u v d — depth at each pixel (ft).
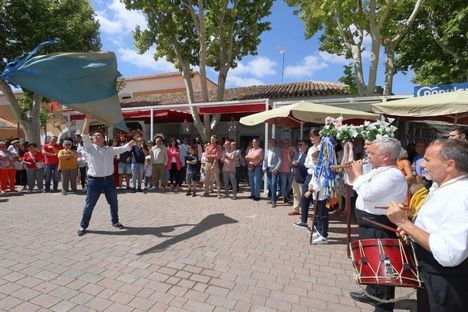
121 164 35.99
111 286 12.35
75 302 11.12
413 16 36.42
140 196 32.22
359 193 10.57
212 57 47.83
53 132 85.40
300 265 14.90
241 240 18.22
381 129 15.53
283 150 29.25
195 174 32.99
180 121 59.41
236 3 43.09
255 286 12.68
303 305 11.37
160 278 13.14
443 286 6.50
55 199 29.73
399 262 7.77
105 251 15.98
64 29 45.39
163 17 42.70
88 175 18.74
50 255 15.29
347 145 17.07
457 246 5.83
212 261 15.05
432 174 6.84
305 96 47.75
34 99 52.01
